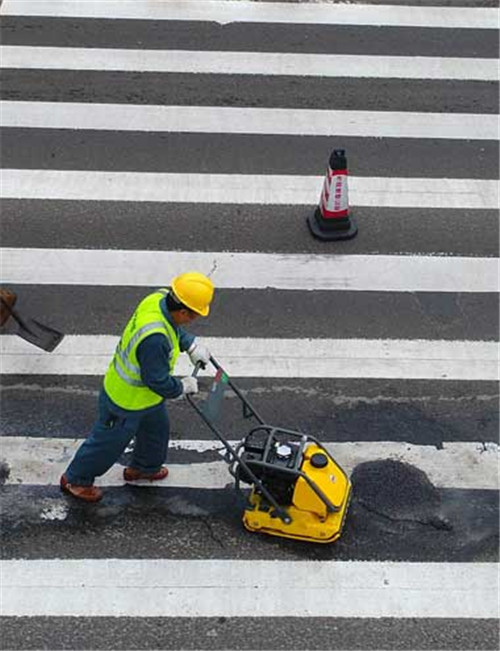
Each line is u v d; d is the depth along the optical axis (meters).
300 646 8.11
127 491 9.32
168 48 15.43
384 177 13.37
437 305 11.57
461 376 10.68
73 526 8.98
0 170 13.11
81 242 12.12
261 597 8.45
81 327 11.01
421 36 16.09
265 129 14.02
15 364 10.58
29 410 10.09
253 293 11.55
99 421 8.64
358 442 9.91
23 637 8.09
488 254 12.33
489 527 9.15
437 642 8.20
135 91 14.55
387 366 10.74
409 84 15.04
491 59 15.66
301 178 13.26
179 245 12.16
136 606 8.34
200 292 8.00
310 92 14.74
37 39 15.50
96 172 13.17
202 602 8.39
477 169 13.61
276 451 8.62
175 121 14.06
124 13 16.20
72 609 8.30
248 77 14.94
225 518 9.09
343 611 8.39
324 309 11.42
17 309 11.13
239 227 12.49
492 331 11.27
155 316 8.00
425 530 9.09
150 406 8.48
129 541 8.87
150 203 12.75
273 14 16.39
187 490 9.34
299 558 8.77
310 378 10.55
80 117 14.05
